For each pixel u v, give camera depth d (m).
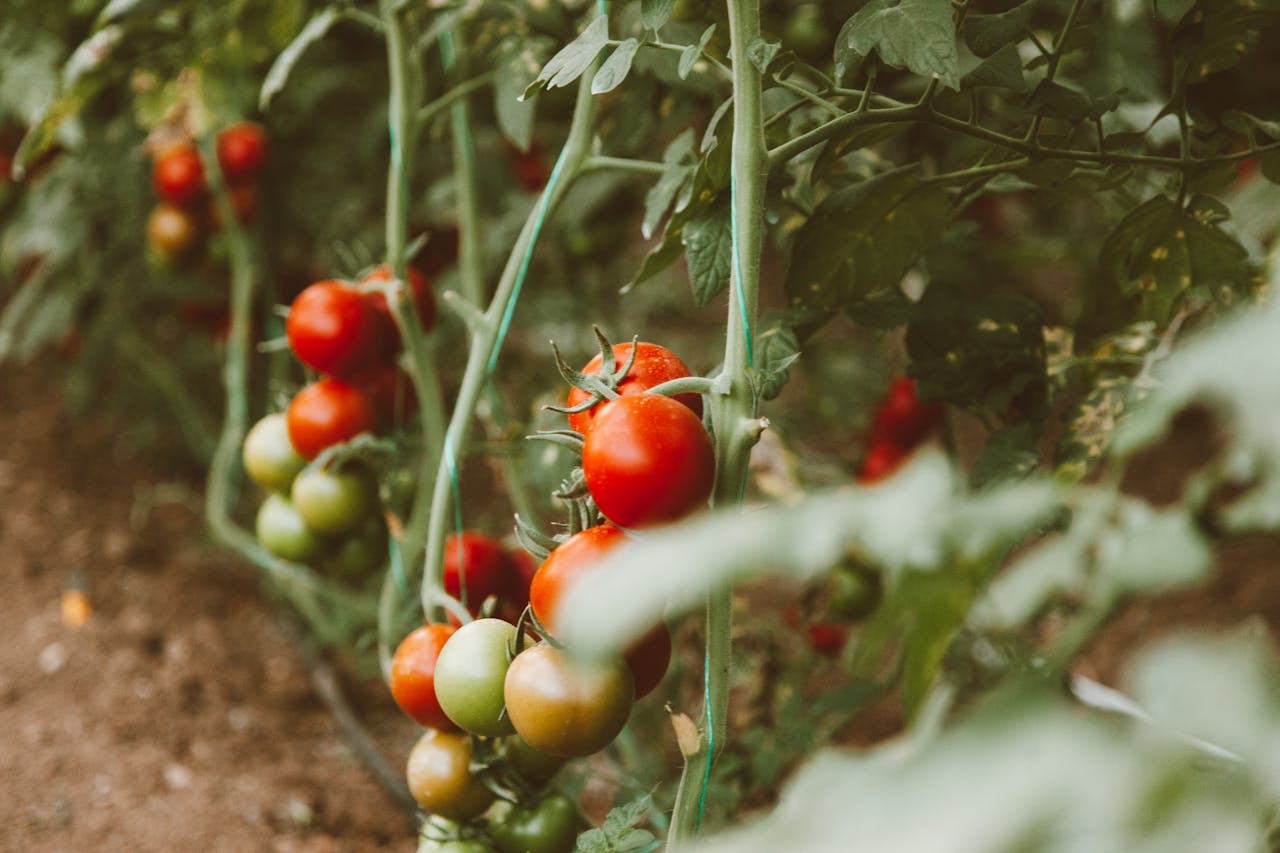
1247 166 1.72
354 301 1.29
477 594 1.28
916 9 1.05
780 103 1.31
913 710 0.89
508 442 1.45
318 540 1.33
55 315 2.02
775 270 2.81
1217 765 0.87
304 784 1.57
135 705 1.65
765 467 1.49
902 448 1.53
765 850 0.68
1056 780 0.64
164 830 1.46
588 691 1.03
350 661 1.79
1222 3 1.12
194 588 1.90
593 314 1.89
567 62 1.09
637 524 1.00
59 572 1.87
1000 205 2.07
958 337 1.26
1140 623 1.79
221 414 2.25
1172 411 0.77
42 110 1.67
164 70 1.60
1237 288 1.22
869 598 1.44
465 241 1.51
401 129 1.36
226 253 1.81
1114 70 1.50
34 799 1.49
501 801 1.19
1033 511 0.81
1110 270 1.42
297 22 1.58
